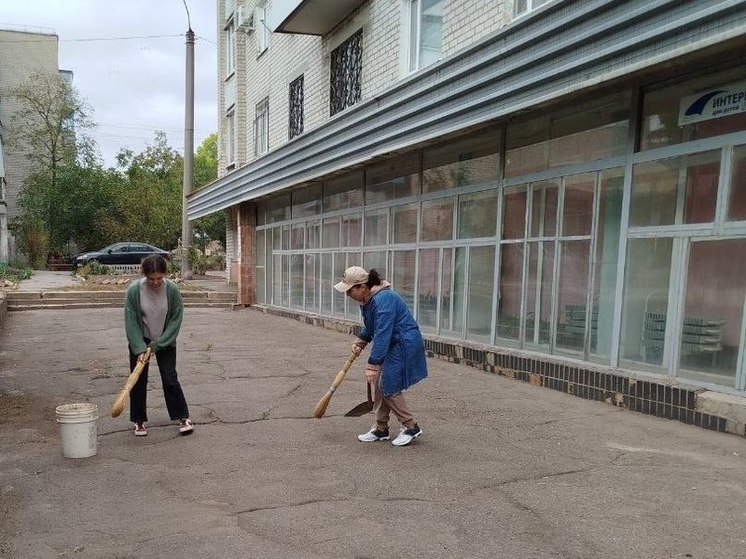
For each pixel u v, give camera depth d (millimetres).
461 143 8578
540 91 6059
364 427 5277
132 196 31766
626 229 6086
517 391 6582
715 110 5332
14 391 6578
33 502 3689
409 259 9867
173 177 37844
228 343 10227
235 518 3461
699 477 4027
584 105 6598
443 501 3680
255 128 17906
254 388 6773
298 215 14391
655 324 5879
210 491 3850
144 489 3889
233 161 21203
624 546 3098
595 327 6508
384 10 10352
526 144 7422
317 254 13336
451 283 8820
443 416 5598
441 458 4449
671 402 5395
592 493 3777
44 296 15969
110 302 16375
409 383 4652
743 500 3656
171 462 4379
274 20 12758
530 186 7348
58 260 31859
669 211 5730
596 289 6492
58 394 6453
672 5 4680
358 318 11570
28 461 4398
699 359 5465
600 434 5008
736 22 4266
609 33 5250
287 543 3162
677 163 5652
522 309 7477
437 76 7707
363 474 4129
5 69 33781
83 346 9695
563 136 6891
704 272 5434
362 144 9820
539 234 7234
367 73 10992
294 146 12594
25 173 34188
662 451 4559
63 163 33375
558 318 6988
